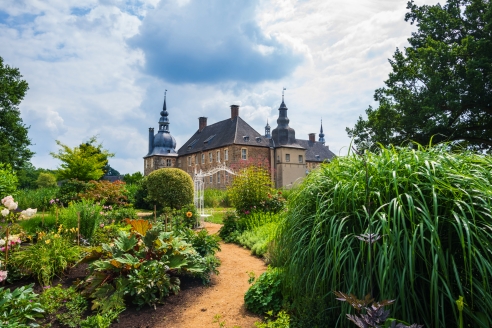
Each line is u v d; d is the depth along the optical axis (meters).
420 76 17.97
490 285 2.45
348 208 3.20
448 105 16.72
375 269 2.68
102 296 4.09
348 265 2.96
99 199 15.04
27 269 4.89
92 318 3.48
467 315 2.55
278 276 4.25
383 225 2.57
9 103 27.34
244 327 3.65
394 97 19.38
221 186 45.19
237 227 10.02
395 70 20.84
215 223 14.24
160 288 4.38
